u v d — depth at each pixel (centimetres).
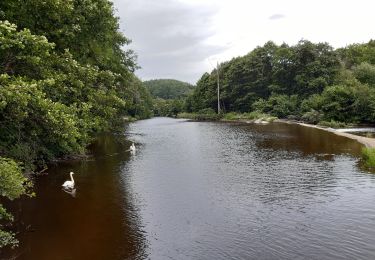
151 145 4388
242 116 9362
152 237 1523
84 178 2564
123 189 2262
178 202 1969
